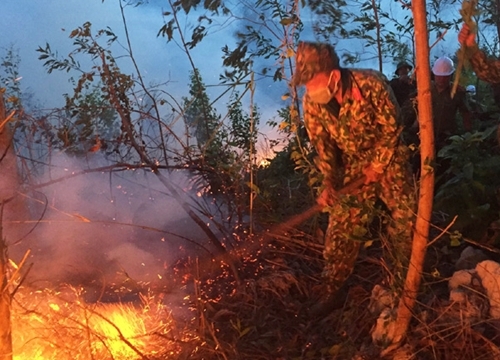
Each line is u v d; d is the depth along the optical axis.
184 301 4.35
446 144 5.60
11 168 4.30
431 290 3.69
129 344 3.39
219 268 4.70
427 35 2.71
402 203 3.38
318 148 3.70
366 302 3.92
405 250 3.47
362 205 3.30
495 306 3.39
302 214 4.73
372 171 3.65
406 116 5.79
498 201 4.39
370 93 3.38
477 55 3.69
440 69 5.63
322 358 3.47
